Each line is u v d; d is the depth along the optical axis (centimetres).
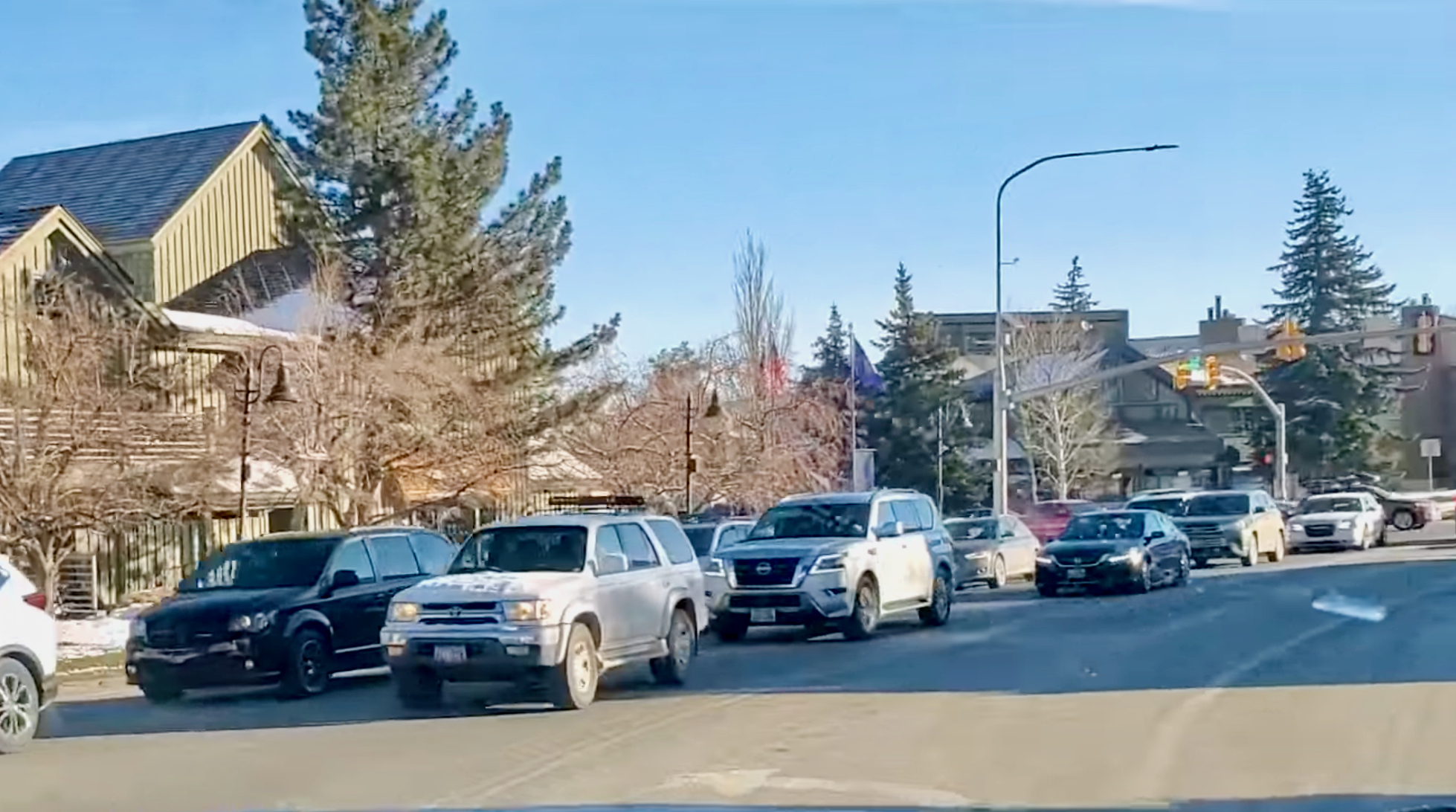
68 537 2564
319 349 2916
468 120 3750
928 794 1038
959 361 8075
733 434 4188
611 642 1605
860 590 2222
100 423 2514
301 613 1738
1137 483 8388
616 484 3947
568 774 1147
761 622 2184
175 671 1677
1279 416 5988
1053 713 1409
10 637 1366
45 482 2425
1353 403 7719
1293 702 1453
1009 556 3512
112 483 2498
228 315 3475
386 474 3188
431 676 1550
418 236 3544
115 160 4116
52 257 3108
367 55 3606
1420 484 8444
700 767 1164
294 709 1628
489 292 3606
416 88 3666
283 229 3678
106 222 3731
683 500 3925
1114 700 1487
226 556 1861
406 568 1927
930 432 6781
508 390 3594
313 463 2861
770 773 1129
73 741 1437
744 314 5084
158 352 3109
